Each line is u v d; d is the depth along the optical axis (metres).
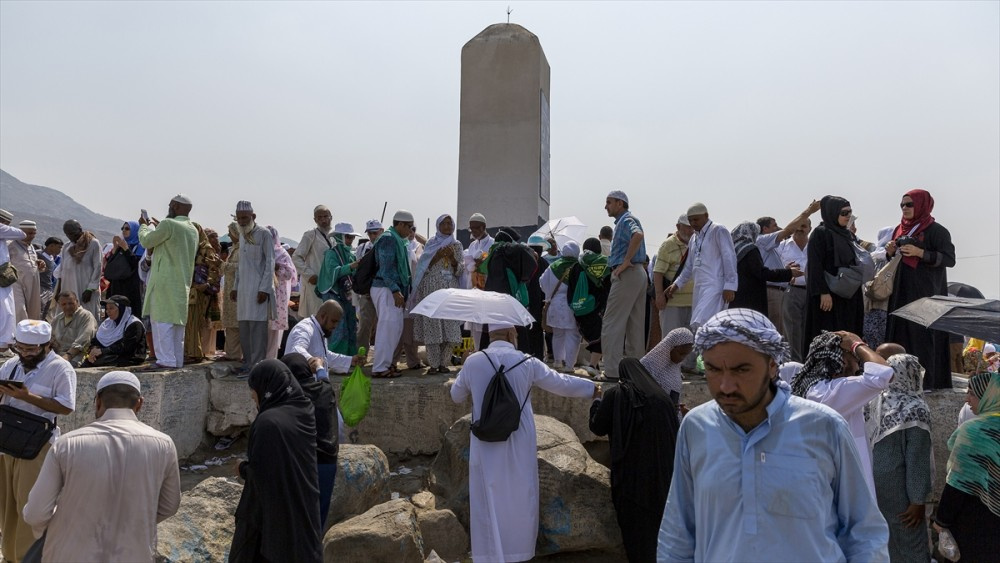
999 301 5.09
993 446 3.94
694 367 7.68
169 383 6.92
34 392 4.81
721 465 2.34
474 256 8.76
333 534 5.06
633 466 5.13
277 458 3.92
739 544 2.25
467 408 7.13
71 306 8.00
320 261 8.98
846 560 2.29
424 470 6.93
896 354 5.07
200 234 8.30
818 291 6.67
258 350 7.47
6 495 4.93
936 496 6.34
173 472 3.87
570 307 8.12
